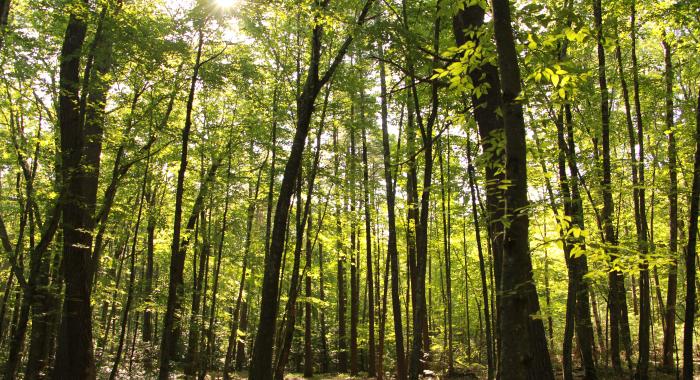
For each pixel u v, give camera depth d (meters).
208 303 20.89
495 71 5.41
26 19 10.52
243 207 19.70
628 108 11.69
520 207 3.35
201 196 15.99
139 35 10.39
